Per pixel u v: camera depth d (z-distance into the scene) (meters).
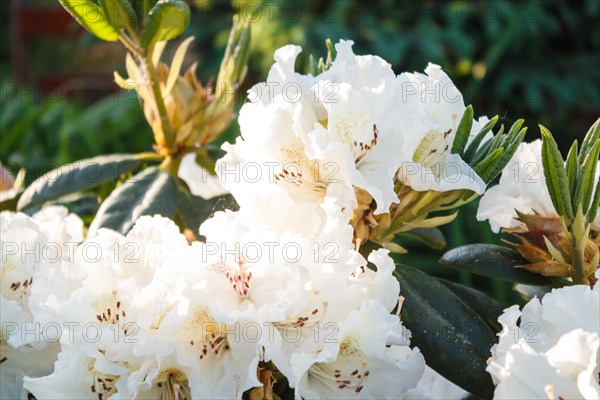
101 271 0.65
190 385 0.62
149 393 0.64
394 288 0.66
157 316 0.63
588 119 2.89
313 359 0.62
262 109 0.67
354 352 0.65
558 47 2.93
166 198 0.82
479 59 2.80
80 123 1.82
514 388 0.61
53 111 1.88
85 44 2.85
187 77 0.86
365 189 0.65
